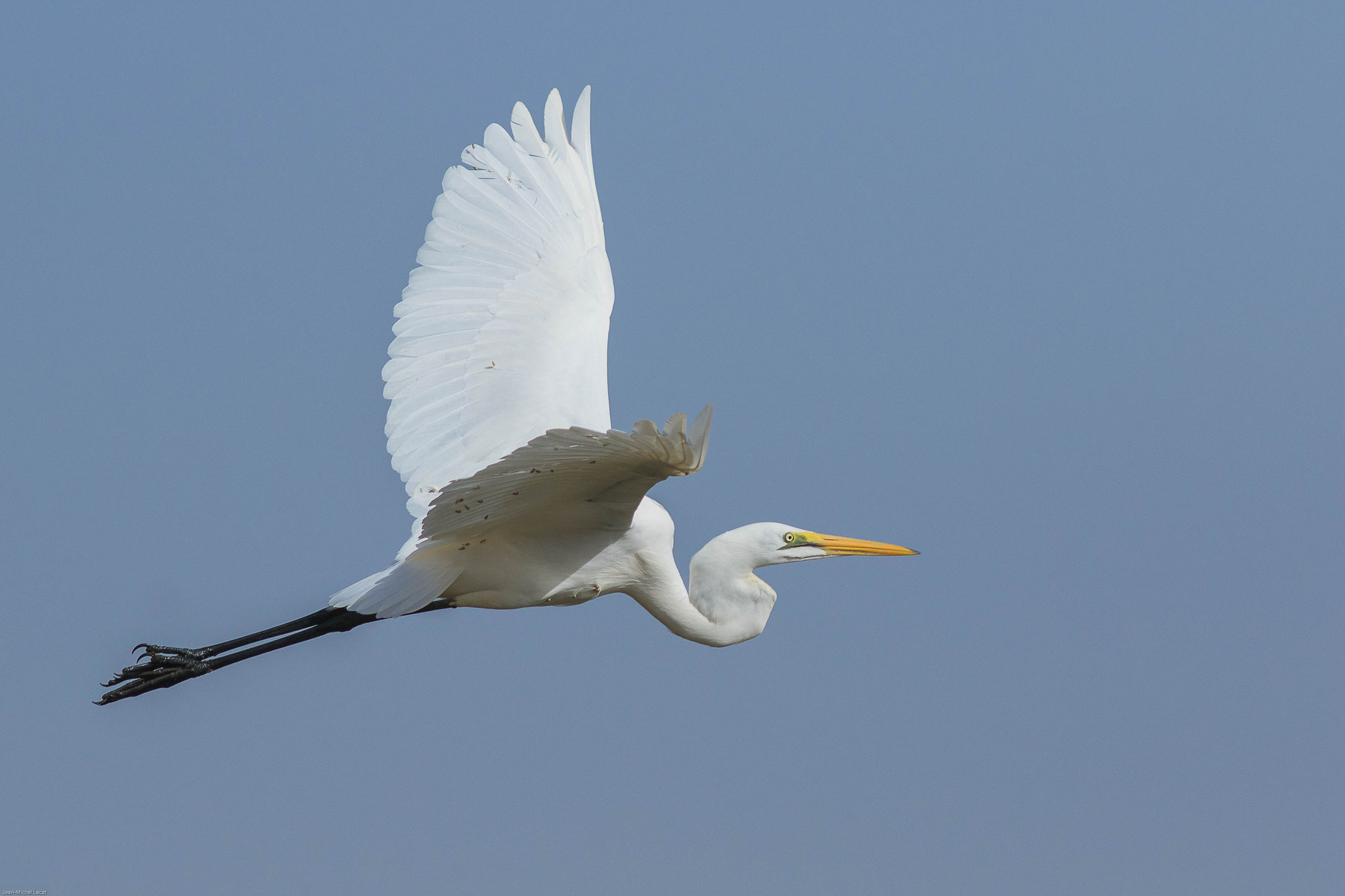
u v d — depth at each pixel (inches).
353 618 455.8
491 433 444.8
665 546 457.7
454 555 419.8
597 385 464.4
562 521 418.6
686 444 328.5
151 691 442.9
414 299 450.9
